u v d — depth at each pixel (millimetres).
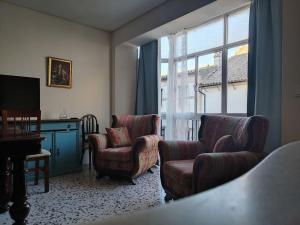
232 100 3281
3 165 2182
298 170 680
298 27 2119
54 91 3791
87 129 4094
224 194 496
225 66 3344
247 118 2234
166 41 4211
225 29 3336
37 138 1674
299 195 489
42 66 3668
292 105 2150
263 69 2574
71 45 4004
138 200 2465
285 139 2193
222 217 390
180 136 3834
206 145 2545
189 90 3848
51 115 3750
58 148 3480
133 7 3545
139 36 3988
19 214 1637
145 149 3029
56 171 3449
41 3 3369
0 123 2811
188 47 3904
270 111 2520
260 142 2035
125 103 4535
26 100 3270
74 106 4023
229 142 2027
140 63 4488
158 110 4176
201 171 1732
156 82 4211
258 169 693
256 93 2619
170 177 2180
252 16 2766
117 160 3059
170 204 452
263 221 378
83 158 4145
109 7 3527
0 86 3061
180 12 3201
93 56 4293
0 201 2170
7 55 3332
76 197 2549
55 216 2076
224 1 2787
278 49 2459
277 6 2486
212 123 2615
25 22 3500
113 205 2330
